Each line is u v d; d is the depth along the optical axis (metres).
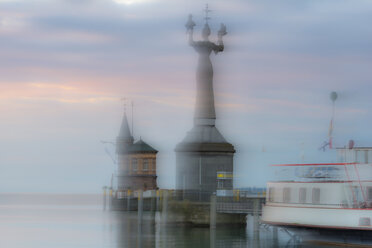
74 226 108.94
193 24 103.19
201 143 99.50
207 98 101.56
